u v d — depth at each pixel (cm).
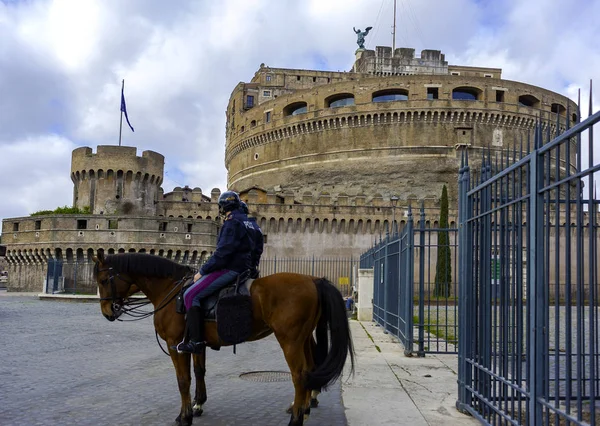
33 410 880
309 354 798
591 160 474
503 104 8681
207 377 1204
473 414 818
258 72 11506
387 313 2136
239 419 835
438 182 8488
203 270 788
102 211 7462
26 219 6688
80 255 6297
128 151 7531
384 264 2253
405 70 10525
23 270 6794
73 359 1462
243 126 10650
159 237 6253
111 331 2248
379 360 1422
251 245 809
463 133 8619
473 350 830
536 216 596
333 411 882
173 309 824
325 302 759
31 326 2431
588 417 789
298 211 7419
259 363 1416
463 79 8806
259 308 768
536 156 596
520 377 646
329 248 7412
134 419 827
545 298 583
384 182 8656
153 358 1485
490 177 765
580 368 506
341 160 8975
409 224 1553
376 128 8881
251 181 9969
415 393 1006
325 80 11244
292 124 9431
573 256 3675
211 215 7494
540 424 586
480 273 797
